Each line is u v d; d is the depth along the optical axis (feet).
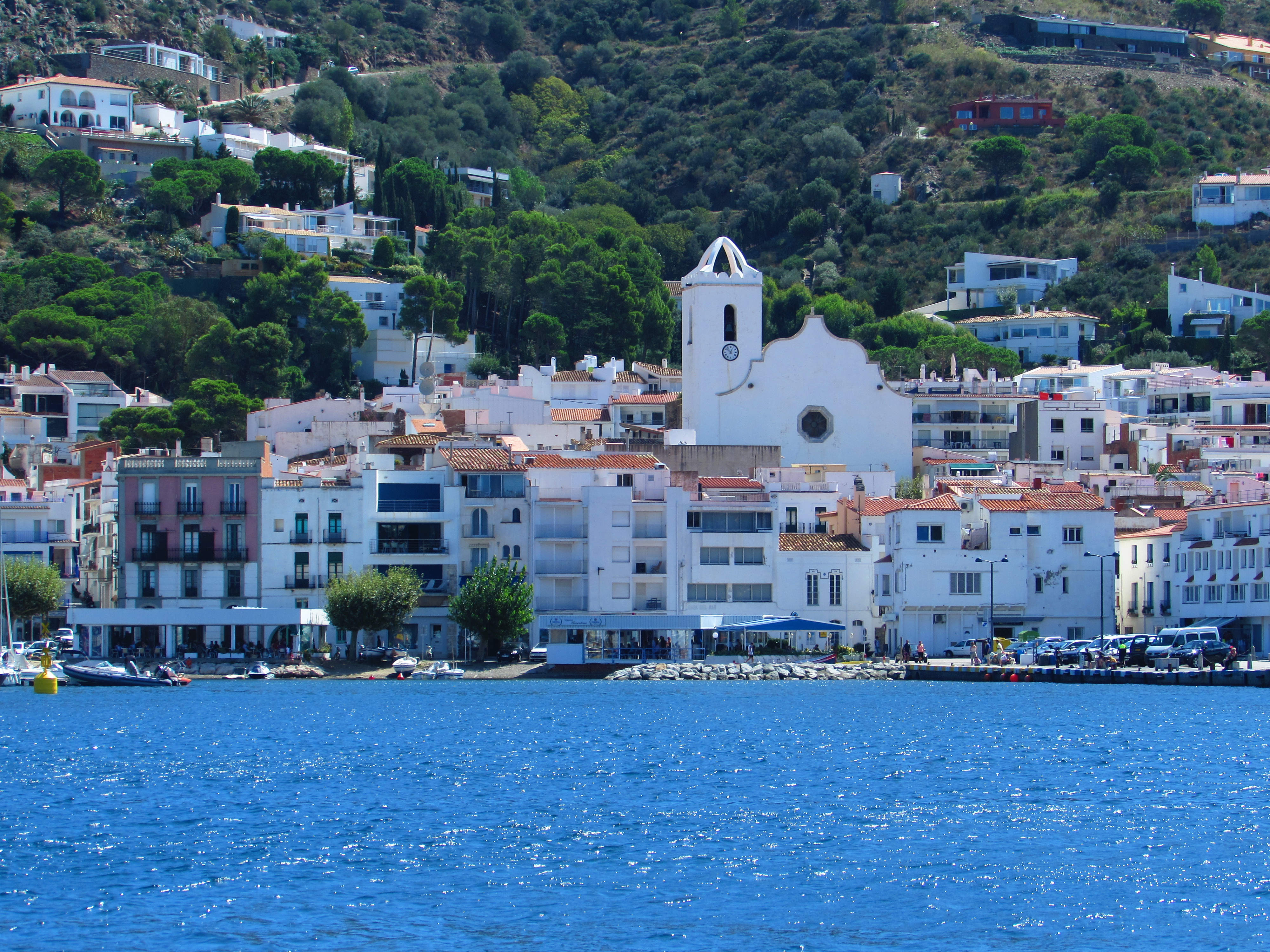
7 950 429.38
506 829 578.25
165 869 516.73
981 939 442.09
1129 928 451.12
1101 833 570.87
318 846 549.54
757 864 524.93
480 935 444.96
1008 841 558.15
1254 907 471.62
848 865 522.88
